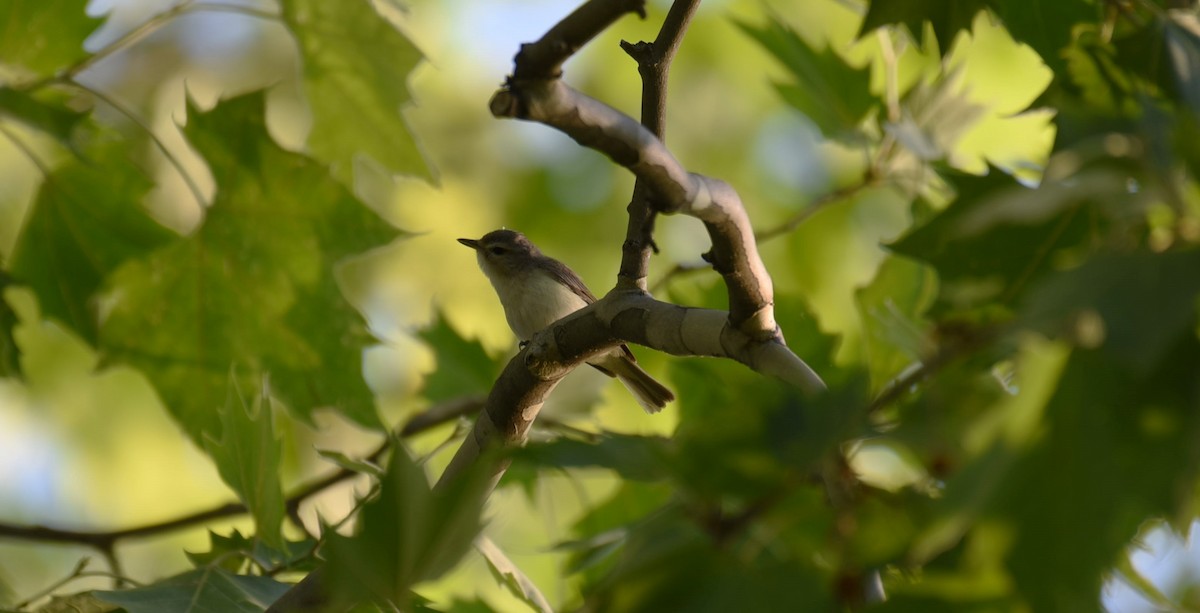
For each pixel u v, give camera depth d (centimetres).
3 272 899
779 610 330
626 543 398
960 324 360
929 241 542
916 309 775
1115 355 286
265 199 879
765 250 1648
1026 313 307
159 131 1527
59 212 893
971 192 540
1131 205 321
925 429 341
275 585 656
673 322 599
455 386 1133
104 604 681
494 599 1210
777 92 1097
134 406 1470
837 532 343
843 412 328
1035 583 322
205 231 887
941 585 344
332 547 422
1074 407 321
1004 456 325
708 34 1677
